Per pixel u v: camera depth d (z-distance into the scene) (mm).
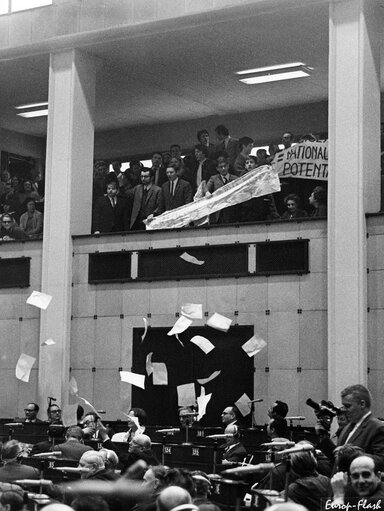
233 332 25953
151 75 31344
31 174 38656
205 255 26531
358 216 24219
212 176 29359
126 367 27359
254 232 25969
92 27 28391
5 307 29594
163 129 37094
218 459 19531
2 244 29922
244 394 24953
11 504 10523
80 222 28922
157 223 28422
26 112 36156
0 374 29375
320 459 16641
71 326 28281
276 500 11695
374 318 23922
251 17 26438
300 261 25188
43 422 25375
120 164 34562
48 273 28609
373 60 25266
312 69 30859
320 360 24703
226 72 31109
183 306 25828
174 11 27156
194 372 26422
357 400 13609
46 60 29953
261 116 35344
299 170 28609
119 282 27703
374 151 25078
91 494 9547
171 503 9391
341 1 25141
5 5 29938
